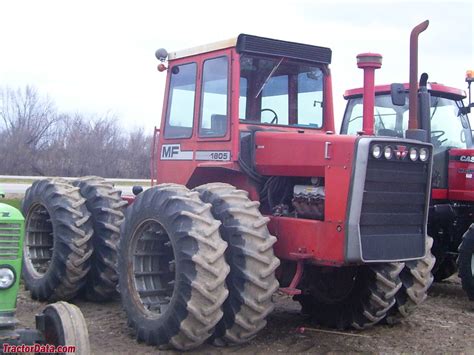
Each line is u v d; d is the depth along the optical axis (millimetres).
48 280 7012
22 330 4137
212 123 6320
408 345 5914
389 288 5875
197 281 5043
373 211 5234
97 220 7016
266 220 5387
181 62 6820
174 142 6809
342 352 5609
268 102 6395
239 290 5191
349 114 9531
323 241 5277
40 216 7535
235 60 6051
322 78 6801
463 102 9094
